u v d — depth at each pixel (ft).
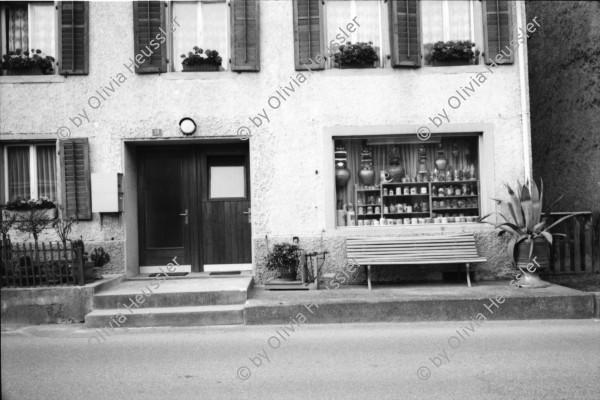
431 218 30.86
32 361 18.94
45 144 30.37
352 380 16.39
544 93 39.81
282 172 29.76
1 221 26.78
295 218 29.73
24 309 24.84
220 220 31.71
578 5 35.22
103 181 28.94
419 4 29.84
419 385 15.81
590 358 18.22
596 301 24.41
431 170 31.37
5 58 29.55
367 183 31.12
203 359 18.90
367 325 23.72
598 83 33.32
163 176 31.81
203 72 29.81
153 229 31.73
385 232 29.73
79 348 20.62
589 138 34.35
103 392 15.69
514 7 30.22
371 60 29.89
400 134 30.12
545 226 30.89
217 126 29.71
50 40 30.27
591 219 31.12
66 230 26.91
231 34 29.60
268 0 30.01
